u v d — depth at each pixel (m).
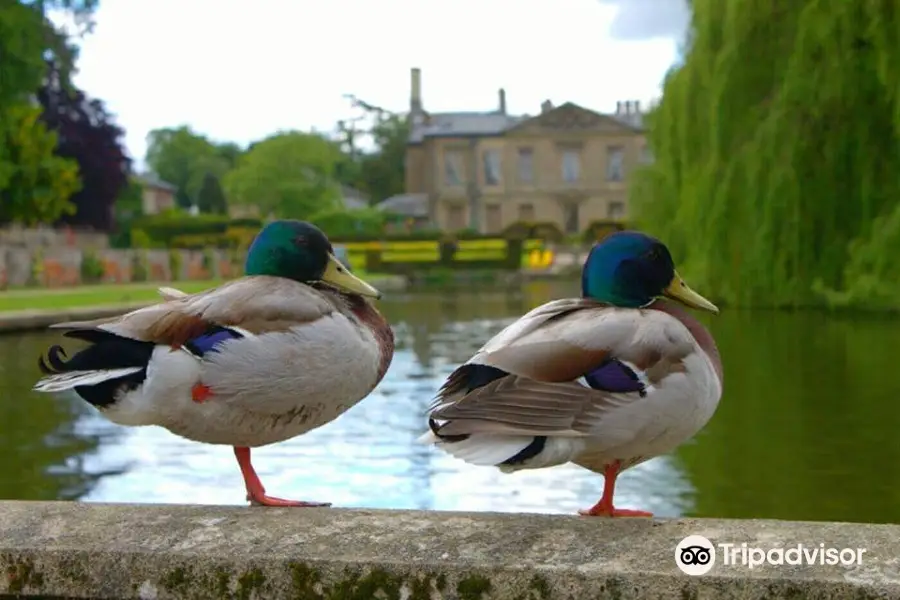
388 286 40.12
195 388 3.08
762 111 18.70
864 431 8.14
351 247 52.31
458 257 48.78
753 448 7.63
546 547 2.60
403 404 9.77
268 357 3.09
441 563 2.51
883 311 18.17
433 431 2.79
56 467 7.27
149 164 105.00
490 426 2.75
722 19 19.69
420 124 88.00
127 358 3.07
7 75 38.78
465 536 2.69
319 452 7.56
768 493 6.43
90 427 8.75
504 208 81.25
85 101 54.81
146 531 2.76
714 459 7.29
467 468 7.05
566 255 61.19
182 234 61.75
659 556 2.53
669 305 3.31
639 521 2.79
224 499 6.38
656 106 23.62
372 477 6.82
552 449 2.80
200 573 2.59
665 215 22.41
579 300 3.17
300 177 78.75
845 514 5.98
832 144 18.00
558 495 6.40
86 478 6.95
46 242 42.97
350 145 105.38
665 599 2.42
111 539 2.70
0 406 9.95
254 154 79.19
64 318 18.41
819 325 16.77
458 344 16.06
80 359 3.07
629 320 2.94
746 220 18.66
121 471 7.12
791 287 18.42
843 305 17.89
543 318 3.02
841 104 17.72
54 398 10.41
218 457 7.48
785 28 18.50
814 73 17.78
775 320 17.67
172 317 3.10
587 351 2.85
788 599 2.38
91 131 54.28
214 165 102.81
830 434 8.08
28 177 39.94
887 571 2.42
